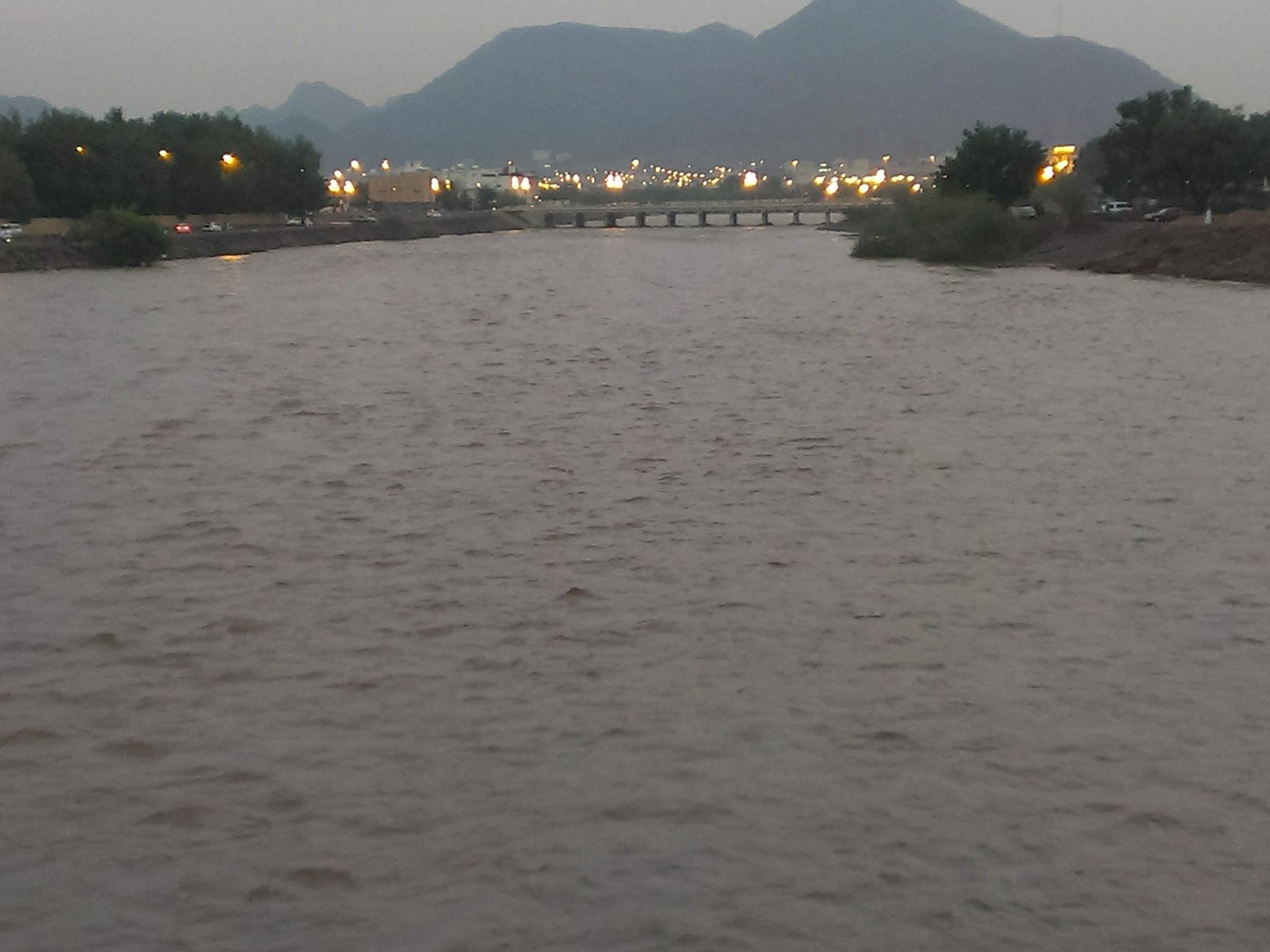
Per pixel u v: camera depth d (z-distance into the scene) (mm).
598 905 9602
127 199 108500
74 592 17203
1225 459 25047
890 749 12195
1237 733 12555
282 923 9430
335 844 10523
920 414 29922
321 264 96250
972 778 11594
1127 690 13633
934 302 58969
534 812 11000
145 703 13477
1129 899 9664
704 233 161625
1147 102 102750
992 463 24688
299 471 24266
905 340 44375
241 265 94500
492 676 14117
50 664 14602
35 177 104750
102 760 12148
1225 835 10594
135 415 30469
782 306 57875
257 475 23984
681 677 14039
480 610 16281
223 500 22125
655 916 9445
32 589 17344
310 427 28688
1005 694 13539
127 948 9141
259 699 13555
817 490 22609
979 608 16328
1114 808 11055
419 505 21672
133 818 11016
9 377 37000
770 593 16938
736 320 51969
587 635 15375
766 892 9758
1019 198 102750
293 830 10758
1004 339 44594
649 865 10133
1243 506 21484
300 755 12164
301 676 14172
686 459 25062
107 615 16266
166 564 18438
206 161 120000
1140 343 43062
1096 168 143125
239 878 10047
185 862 10289
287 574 17906
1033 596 16812
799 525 20297
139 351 42812
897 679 13961
